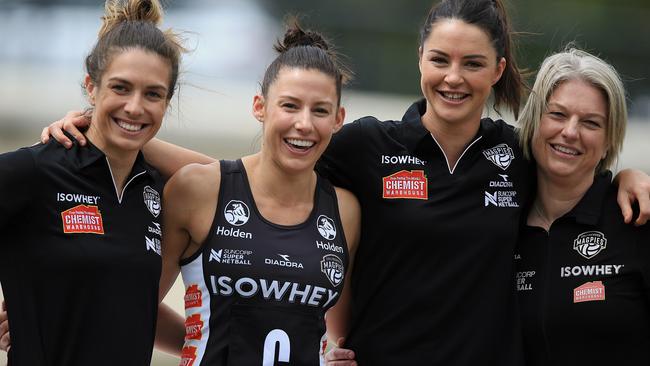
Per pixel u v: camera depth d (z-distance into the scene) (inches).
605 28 1539.1
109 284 471.8
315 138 500.7
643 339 523.8
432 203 532.1
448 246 528.7
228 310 492.1
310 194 520.1
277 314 491.8
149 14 513.3
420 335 528.7
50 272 467.2
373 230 538.3
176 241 516.1
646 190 528.7
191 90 1503.4
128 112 477.1
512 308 536.7
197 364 492.1
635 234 526.9
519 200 544.7
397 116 1524.4
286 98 498.3
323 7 1525.6
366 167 542.6
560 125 526.9
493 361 527.8
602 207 535.5
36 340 467.5
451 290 527.2
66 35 1508.4
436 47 525.0
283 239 501.4
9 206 463.5
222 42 1513.3
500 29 531.5
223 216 502.9
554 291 528.7
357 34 1535.4
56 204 472.1
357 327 549.0
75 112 508.1
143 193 497.4
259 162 518.0
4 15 1498.5
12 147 1448.1
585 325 522.0
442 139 542.9
